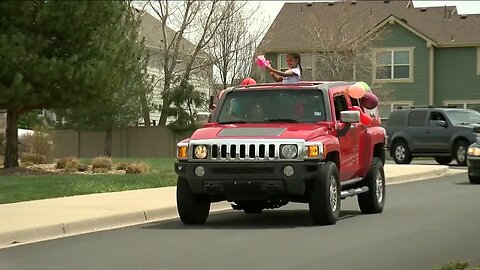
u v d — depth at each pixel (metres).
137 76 32.62
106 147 48.03
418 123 36.22
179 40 47.62
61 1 24.73
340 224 14.96
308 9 55.47
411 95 52.94
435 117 35.88
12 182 21.72
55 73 24.16
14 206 17.11
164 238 13.48
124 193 20.08
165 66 48.00
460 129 34.78
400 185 25.09
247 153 13.93
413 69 52.88
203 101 47.22
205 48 46.84
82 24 25.08
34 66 24.08
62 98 24.88
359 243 12.48
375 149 17.58
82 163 29.34
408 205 18.55
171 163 32.69
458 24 54.12
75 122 46.72
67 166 27.61
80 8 24.77
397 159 36.84
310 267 10.44
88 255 11.85
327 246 12.20
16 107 25.16
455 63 53.19
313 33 51.47
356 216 16.44
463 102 53.03
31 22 24.70
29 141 33.91
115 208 16.81
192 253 11.77
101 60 25.20
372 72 51.28
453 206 18.12
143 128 48.38
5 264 11.21
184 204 15.04
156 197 19.11
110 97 26.16
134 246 12.65
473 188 23.44
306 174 13.94
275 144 13.90
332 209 14.62
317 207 14.38
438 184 25.30
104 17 25.64
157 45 51.41
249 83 16.62
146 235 13.95
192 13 47.00
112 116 45.94
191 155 14.25
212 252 11.81
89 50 25.42
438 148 35.44
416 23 54.69
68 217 15.29
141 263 11.01
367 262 10.76
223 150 14.05
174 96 46.88
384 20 52.62
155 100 50.75
